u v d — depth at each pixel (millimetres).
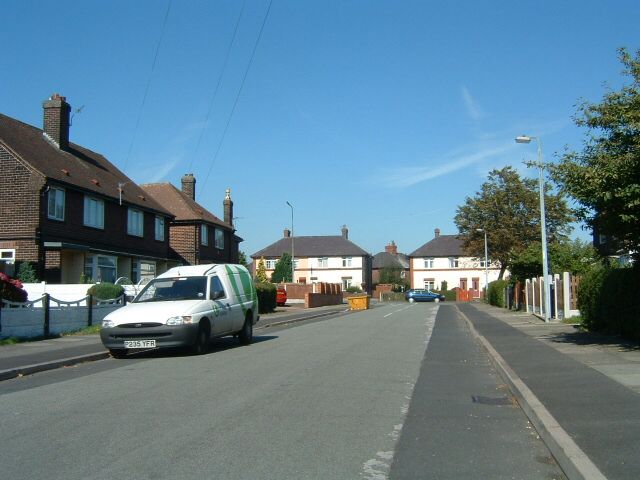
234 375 11867
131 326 14438
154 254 37250
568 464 5934
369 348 16969
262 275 53469
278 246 92500
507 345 16281
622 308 15469
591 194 12609
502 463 6367
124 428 7672
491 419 8344
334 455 6578
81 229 29891
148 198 37969
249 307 18422
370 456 6559
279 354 15414
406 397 9828
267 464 6238
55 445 6918
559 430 6996
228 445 6922
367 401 9438
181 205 42750
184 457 6453
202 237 43062
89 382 11289
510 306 38625
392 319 31500
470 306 47562
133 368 13094
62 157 31688
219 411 8641
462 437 7387
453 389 10609
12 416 8422
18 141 28750
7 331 17766
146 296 16375
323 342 18703
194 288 16266
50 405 9156
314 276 89812
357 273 89000
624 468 5715
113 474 5902
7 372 11969
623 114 12633
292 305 54250
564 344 15797
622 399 8672
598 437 6746
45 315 19312
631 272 14719
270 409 8789
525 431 7703
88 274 30172
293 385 10766
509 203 48562
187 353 15625
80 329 20984
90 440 7121
